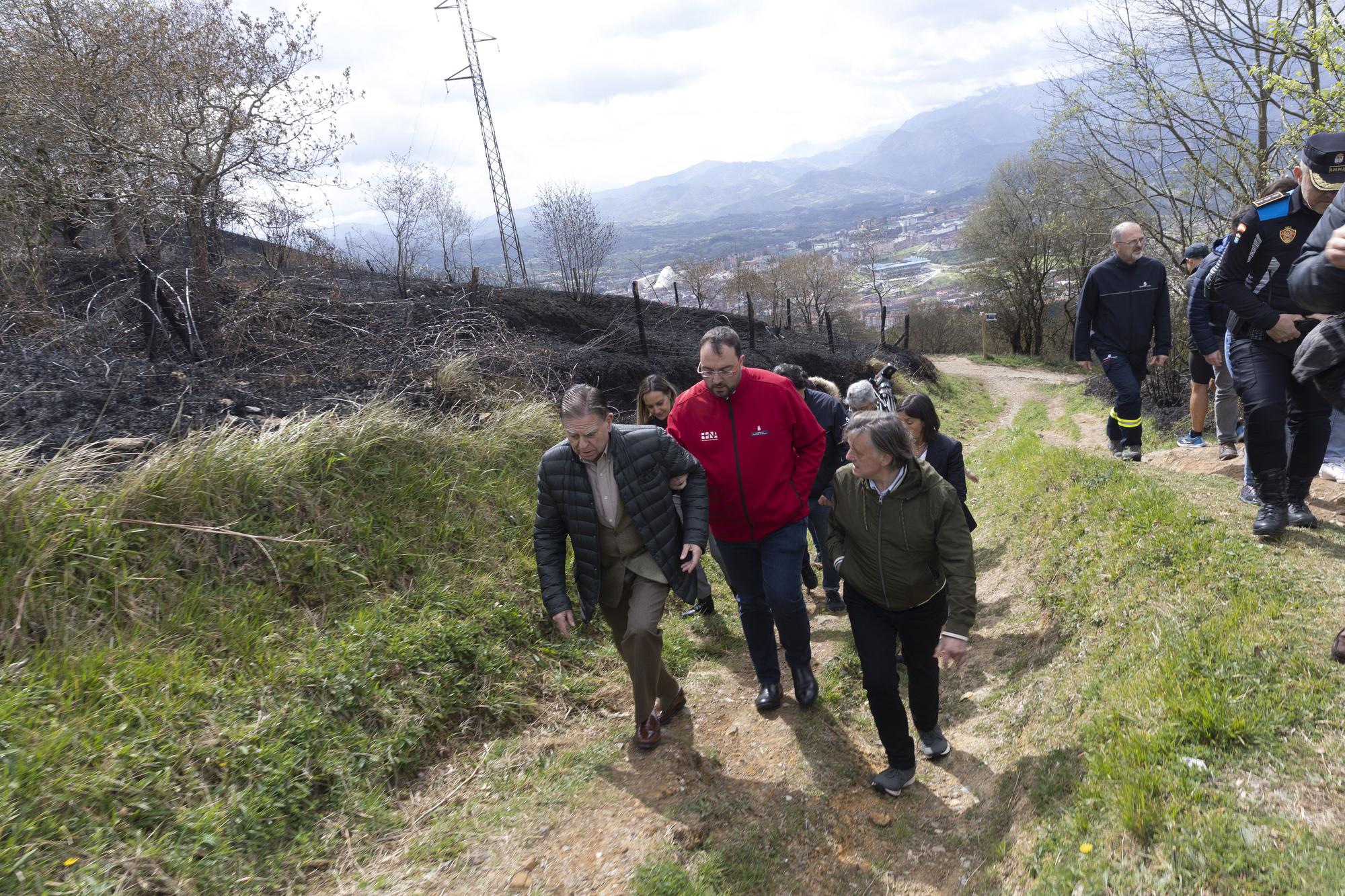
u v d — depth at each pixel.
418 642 4.18
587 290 19.70
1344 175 3.02
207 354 7.69
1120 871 2.46
